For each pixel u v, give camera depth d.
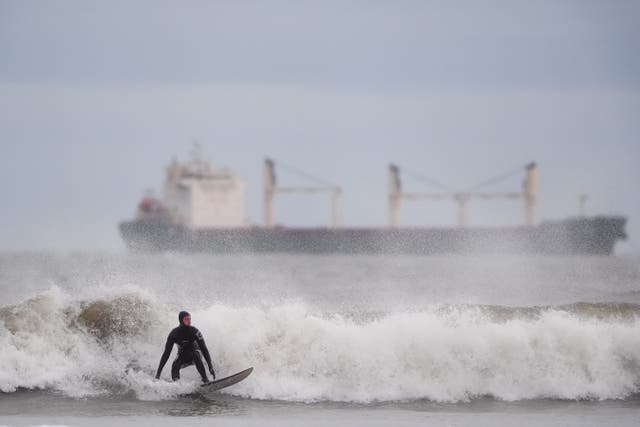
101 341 66.81
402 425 52.84
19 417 54.38
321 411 56.84
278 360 63.62
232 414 55.66
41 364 63.78
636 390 61.94
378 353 63.00
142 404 58.12
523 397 60.94
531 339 63.56
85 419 53.94
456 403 59.56
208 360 60.88
